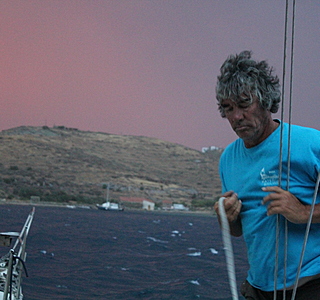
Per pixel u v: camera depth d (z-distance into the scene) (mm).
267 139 2162
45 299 16969
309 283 2088
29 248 33969
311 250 2092
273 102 2053
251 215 2209
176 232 67812
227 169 2391
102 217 101062
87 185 187750
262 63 2029
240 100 2002
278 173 2119
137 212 159250
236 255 36938
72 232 52781
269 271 2184
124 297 18703
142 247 40875
